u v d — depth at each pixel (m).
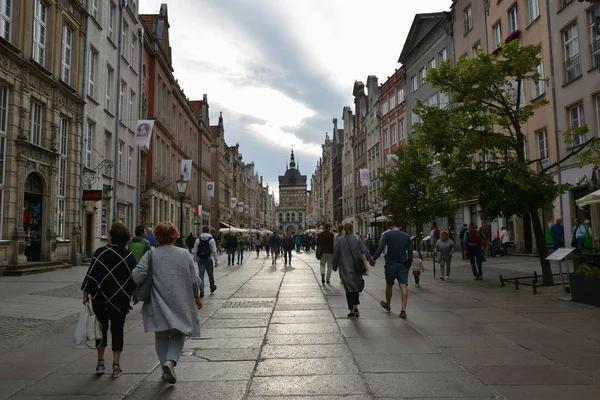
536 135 23.62
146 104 33.91
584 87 20.03
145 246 9.09
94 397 4.41
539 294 11.10
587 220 18.22
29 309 9.57
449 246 15.24
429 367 5.26
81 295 11.64
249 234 54.47
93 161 23.78
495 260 22.38
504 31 26.31
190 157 49.62
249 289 13.12
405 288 8.59
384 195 26.73
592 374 4.96
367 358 5.68
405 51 41.84
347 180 70.94
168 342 4.92
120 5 27.20
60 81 19.95
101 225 24.62
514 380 4.77
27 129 17.36
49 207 19.09
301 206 180.25
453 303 10.07
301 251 47.84
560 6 21.42
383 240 8.80
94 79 24.12
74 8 21.44
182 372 5.19
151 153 34.59
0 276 15.98
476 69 12.62
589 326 7.48
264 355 5.89
